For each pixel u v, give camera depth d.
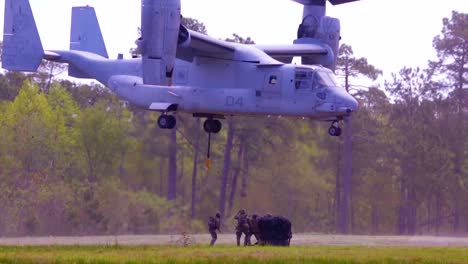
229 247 106.62
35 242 126.38
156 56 126.81
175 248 102.38
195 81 138.62
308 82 132.25
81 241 129.62
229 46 135.00
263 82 134.12
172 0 126.12
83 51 158.12
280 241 114.94
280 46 147.75
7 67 145.00
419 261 87.19
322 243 128.00
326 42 150.50
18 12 144.88
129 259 84.69
